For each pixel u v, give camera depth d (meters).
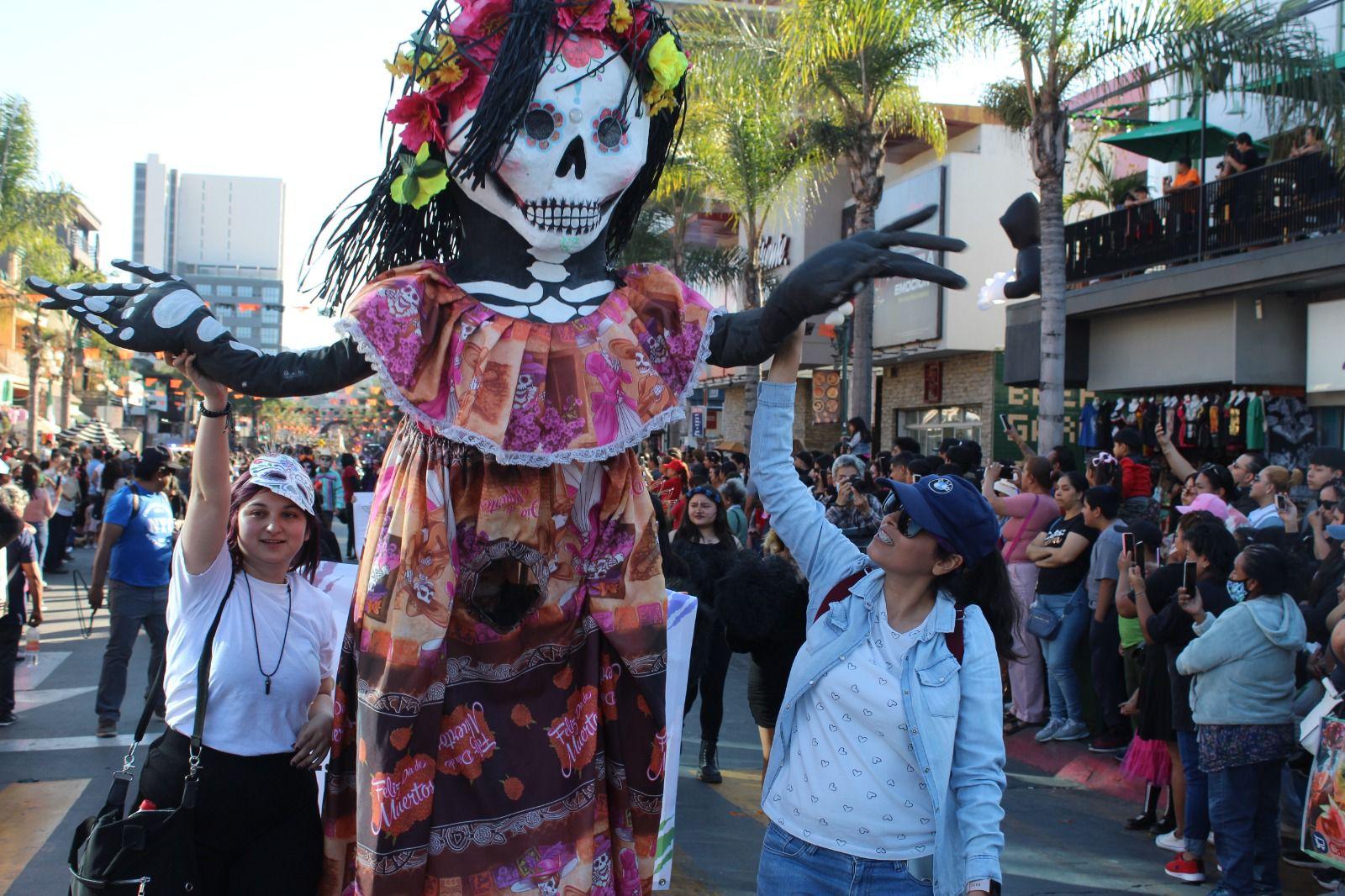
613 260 3.08
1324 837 4.25
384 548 2.55
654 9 2.70
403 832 2.47
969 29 11.48
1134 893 5.23
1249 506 8.14
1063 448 9.32
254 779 2.99
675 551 7.14
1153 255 14.46
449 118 2.57
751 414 20.22
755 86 16.05
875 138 16.53
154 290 2.59
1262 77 10.94
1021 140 20.91
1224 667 4.93
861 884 2.76
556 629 2.69
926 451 24.25
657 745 2.73
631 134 2.65
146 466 7.38
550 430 2.53
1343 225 11.63
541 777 2.65
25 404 43.72
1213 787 5.00
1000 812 2.69
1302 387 13.43
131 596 7.24
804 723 2.93
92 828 2.91
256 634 3.07
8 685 7.56
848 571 3.07
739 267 22.28
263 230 196.50
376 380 2.66
